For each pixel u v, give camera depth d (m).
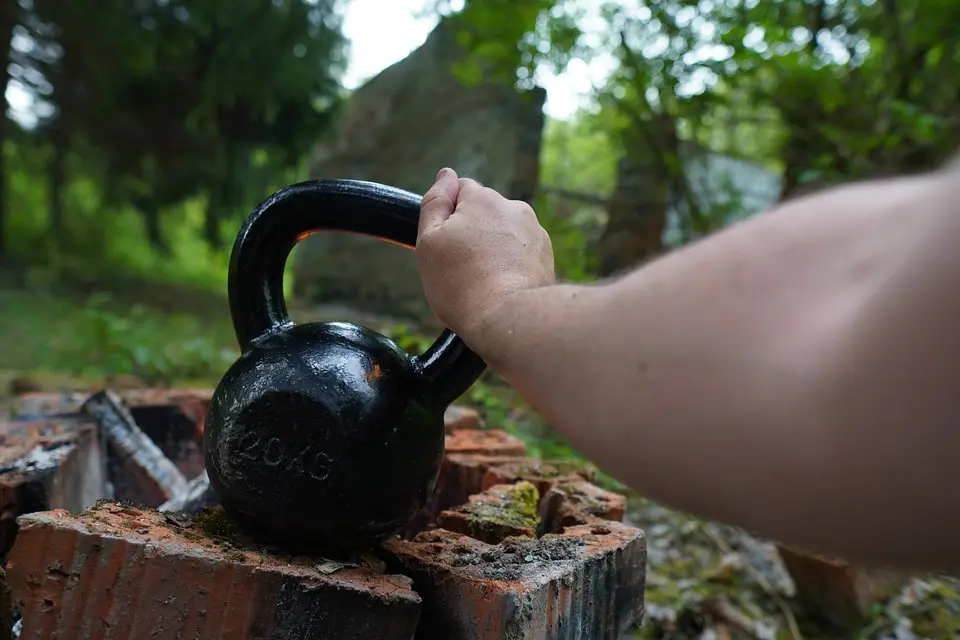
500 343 0.62
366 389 0.87
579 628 0.98
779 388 0.40
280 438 0.85
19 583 0.83
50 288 7.11
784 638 1.97
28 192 11.01
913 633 1.92
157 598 0.83
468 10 3.79
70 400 2.02
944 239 0.37
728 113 5.95
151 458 1.75
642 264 0.58
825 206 0.46
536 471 1.60
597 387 0.50
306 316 5.65
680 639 1.90
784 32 3.81
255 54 7.43
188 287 8.97
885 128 3.79
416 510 0.95
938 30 3.81
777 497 0.41
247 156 8.67
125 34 7.43
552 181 10.15
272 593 0.83
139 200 9.15
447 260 0.74
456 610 0.91
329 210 0.98
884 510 0.38
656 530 2.42
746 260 0.45
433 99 5.80
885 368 0.36
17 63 7.79
